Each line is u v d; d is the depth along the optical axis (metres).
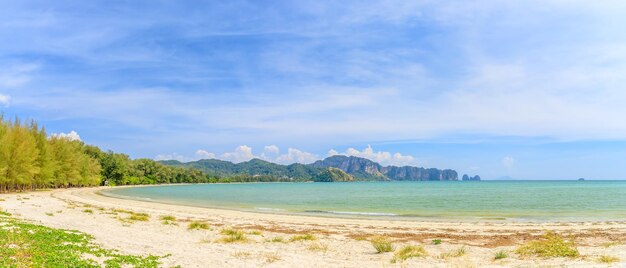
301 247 24.02
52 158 90.38
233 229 31.33
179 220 37.09
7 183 75.00
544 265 18.06
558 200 77.12
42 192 81.25
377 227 34.59
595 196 91.94
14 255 15.47
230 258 19.69
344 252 22.66
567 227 34.84
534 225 36.44
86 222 30.44
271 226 34.62
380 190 146.50
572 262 18.72
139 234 26.20
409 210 55.12
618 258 19.22
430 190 142.38
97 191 105.31
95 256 17.67
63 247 18.19
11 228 21.62
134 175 194.88
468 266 18.38
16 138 74.75
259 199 84.25
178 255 19.78
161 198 83.56
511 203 69.19
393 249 23.12
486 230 32.78
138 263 17.28
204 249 21.97
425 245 25.33
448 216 46.34
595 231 31.36
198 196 95.62
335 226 35.09
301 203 70.94
